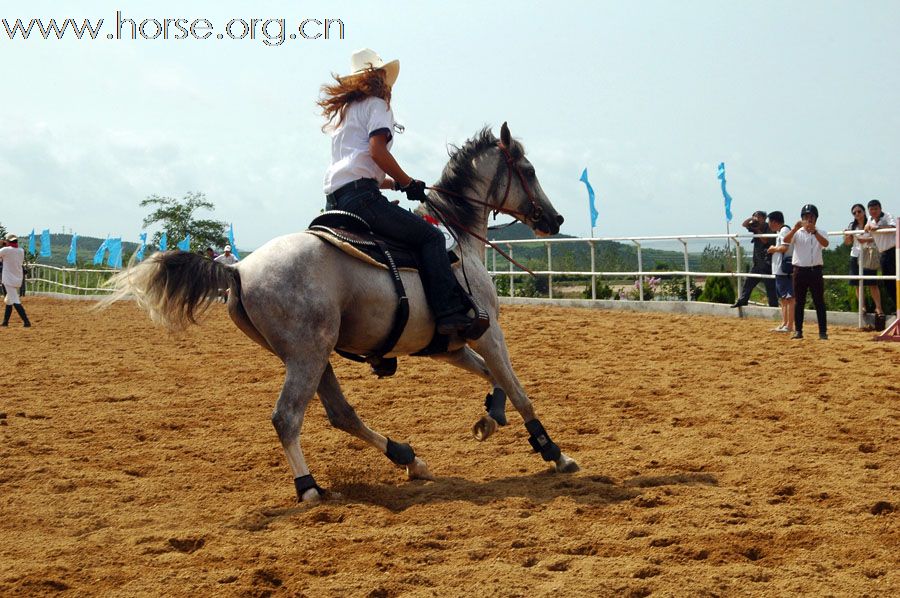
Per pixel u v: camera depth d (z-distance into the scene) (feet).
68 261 148.77
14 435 29.09
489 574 15.05
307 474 20.24
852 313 55.72
